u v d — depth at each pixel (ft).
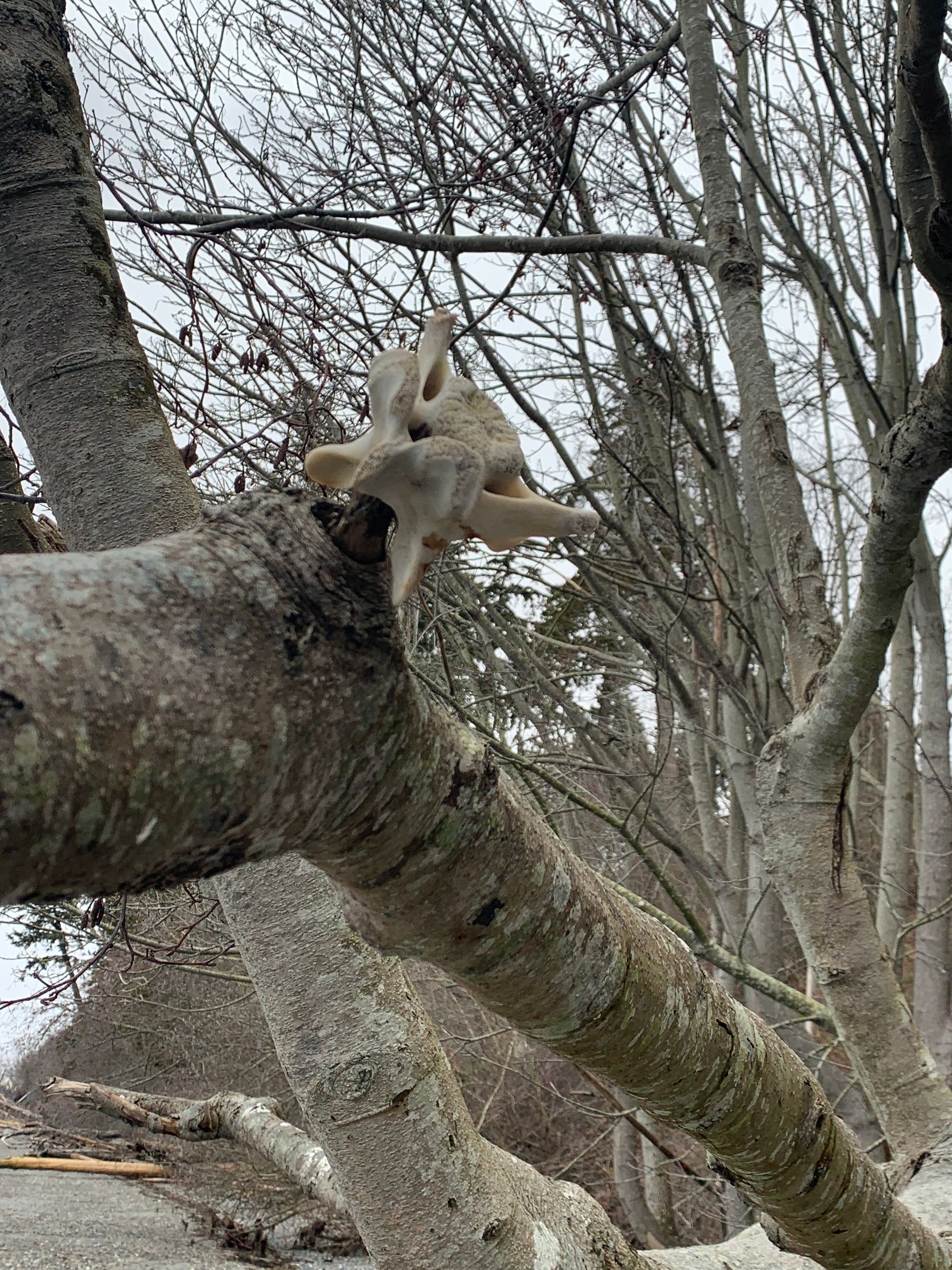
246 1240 25.38
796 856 10.81
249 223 13.00
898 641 20.84
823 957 10.64
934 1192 8.90
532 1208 6.51
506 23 17.02
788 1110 4.83
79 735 1.81
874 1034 10.31
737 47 19.31
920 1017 18.72
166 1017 29.68
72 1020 30.48
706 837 22.79
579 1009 3.76
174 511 5.87
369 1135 5.87
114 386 5.95
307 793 2.37
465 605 20.11
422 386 2.50
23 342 5.90
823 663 11.44
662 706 25.40
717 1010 4.44
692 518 23.25
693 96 14.47
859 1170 5.43
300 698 2.25
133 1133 36.37
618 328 20.34
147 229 11.15
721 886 20.59
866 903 10.79
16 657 1.80
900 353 18.74
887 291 18.92
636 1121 21.62
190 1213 27.76
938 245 6.68
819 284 20.33
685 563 18.51
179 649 2.06
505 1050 29.25
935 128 6.06
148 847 2.03
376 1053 5.87
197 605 2.16
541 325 19.76
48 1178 31.76
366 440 2.48
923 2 5.57
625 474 22.62
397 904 3.07
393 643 2.51
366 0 16.93
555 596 23.84
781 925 20.36
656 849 29.43
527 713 21.68
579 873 3.67
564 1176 30.76
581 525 2.45
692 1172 24.16
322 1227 25.72
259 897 5.99
